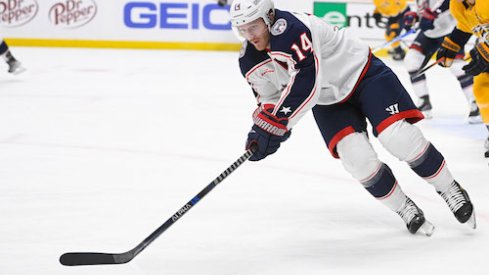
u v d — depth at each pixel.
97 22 40.16
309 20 10.35
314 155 17.52
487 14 13.67
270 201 13.38
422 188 14.27
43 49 39.47
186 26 40.81
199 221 12.09
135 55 38.50
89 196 13.69
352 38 11.00
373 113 10.79
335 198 13.59
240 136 19.92
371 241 11.04
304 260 10.23
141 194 13.88
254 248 10.76
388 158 17.00
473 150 18.03
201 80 31.02
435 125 21.67
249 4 9.78
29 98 25.89
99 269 9.79
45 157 17.11
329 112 11.06
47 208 12.82
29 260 10.12
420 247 10.75
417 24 22.61
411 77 22.55
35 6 39.56
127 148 18.27
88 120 22.09
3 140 19.08
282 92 10.55
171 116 22.97
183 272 9.77
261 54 10.55
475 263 10.02
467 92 21.52
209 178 15.21
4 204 13.03
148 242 9.79
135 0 40.19
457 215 11.11
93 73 32.19
